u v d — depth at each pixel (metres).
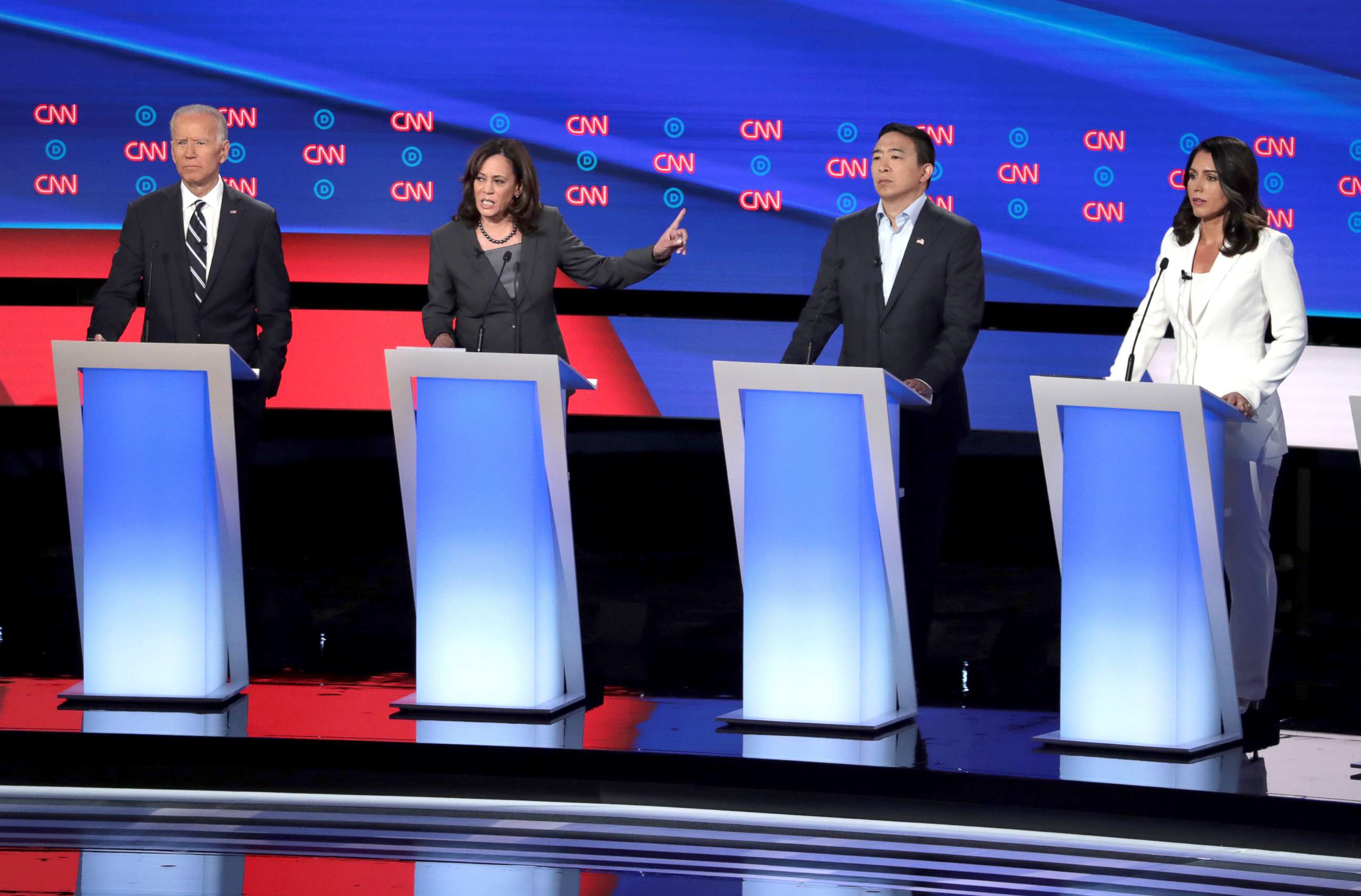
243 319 13.82
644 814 9.93
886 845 9.28
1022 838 9.38
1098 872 8.76
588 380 11.72
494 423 10.88
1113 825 9.38
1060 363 16.61
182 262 13.66
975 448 16.66
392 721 10.86
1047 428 10.33
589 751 10.15
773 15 16.55
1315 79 16.16
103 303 13.66
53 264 16.92
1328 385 16.27
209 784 10.38
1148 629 10.11
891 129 12.95
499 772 10.24
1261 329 11.34
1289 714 11.37
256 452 15.28
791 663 10.70
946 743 10.42
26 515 16.89
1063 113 16.41
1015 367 16.64
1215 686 10.45
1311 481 16.22
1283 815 9.02
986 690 12.43
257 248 13.74
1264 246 11.16
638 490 17.16
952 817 9.63
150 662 11.21
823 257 13.41
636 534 17.17
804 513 10.59
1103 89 16.38
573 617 11.45
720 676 12.91
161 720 10.76
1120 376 11.58
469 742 10.28
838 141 16.61
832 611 10.62
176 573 11.15
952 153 16.55
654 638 14.66
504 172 12.73
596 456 17.20
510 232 13.02
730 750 10.12
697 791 10.01
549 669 11.35
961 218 13.16
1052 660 13.70
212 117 13.65
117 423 11.00
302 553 17.16
